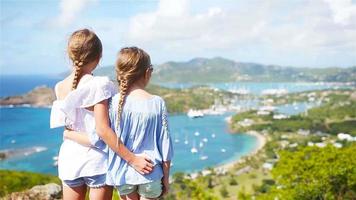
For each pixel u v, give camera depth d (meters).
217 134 165.88
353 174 21.80
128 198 3.42
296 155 23.80
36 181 20.92
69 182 3.46
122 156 3.29
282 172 23.95
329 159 22.95
